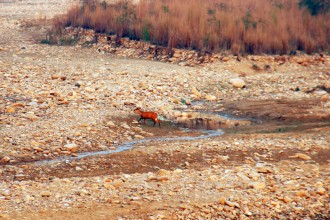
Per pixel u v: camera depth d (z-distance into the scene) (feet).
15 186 106.93
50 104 173.68
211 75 231.71
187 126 167.84
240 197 101.81
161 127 163.63
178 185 108.27
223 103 200.23
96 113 168.25
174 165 126.52
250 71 245.04
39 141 139.64
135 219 90.94
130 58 272.51
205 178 113.29
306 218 96.12
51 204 96.73
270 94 211.41
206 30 265.13
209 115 183.52
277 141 145.48
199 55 255.70
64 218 90.27
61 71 226.99
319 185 109.29
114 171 122.11
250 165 124.67
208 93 210.79
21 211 92.68
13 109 165.48
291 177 114.52
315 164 126.31
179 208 95.81
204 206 96.99
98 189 105.81
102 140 146.30
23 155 130.93
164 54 266.16
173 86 213.66
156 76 225.56
